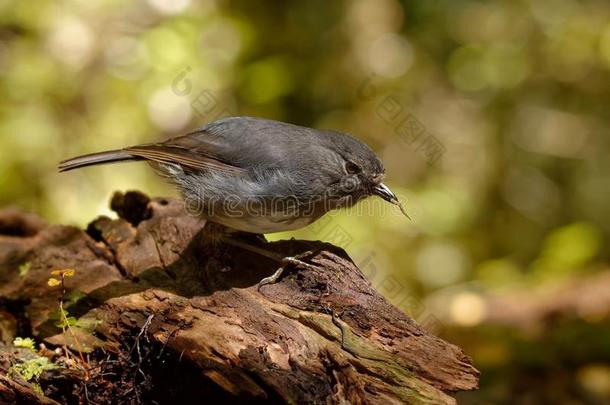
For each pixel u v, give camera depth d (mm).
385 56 16031
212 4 15000
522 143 16344
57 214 13664
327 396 5254
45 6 14344
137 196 8070
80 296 6770
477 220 15922
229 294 6461
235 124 7355
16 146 13836
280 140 7160
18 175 13922
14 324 6793
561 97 16391
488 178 16188
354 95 16000
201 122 14266
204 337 5801
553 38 15953
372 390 5363
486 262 15719
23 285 7074
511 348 10500
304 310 6191
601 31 15820
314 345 5723
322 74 15930
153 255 7184
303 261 6727
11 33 14727
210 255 7047
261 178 7043
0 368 5980
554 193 16547
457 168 15906
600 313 11531
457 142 16062
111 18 14500
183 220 7543
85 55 14391
